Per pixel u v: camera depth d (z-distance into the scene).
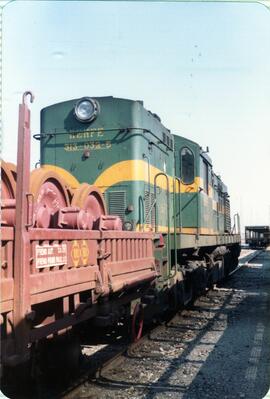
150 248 7.58
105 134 8.10
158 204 9.07
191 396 5.19
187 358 6.67
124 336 7.87
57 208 5.24
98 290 5.24
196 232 11.23
